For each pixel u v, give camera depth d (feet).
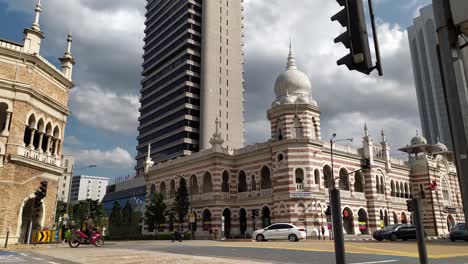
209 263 55.52
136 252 80.79
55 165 133.80
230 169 189.88
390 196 197.77
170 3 421.59
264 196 171.12
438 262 57.36
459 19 15.03
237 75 389.60
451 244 107.55
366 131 193.36
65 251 85.81
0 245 110.01
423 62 404.57
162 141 389.60
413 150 229.04
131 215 280.10
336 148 178.19
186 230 195.62
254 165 181.37
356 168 186.39
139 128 430.20
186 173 206.59
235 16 406.00
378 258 62.95
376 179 192.95
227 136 366.63
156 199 208.03
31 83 124.36
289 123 172.55
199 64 381.60
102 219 342.03
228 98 377.30
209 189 197.57
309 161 161.68
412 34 424.05
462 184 14.30
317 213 157.69
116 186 432.25
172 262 57.72
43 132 130.21
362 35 19.04
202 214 187.83
